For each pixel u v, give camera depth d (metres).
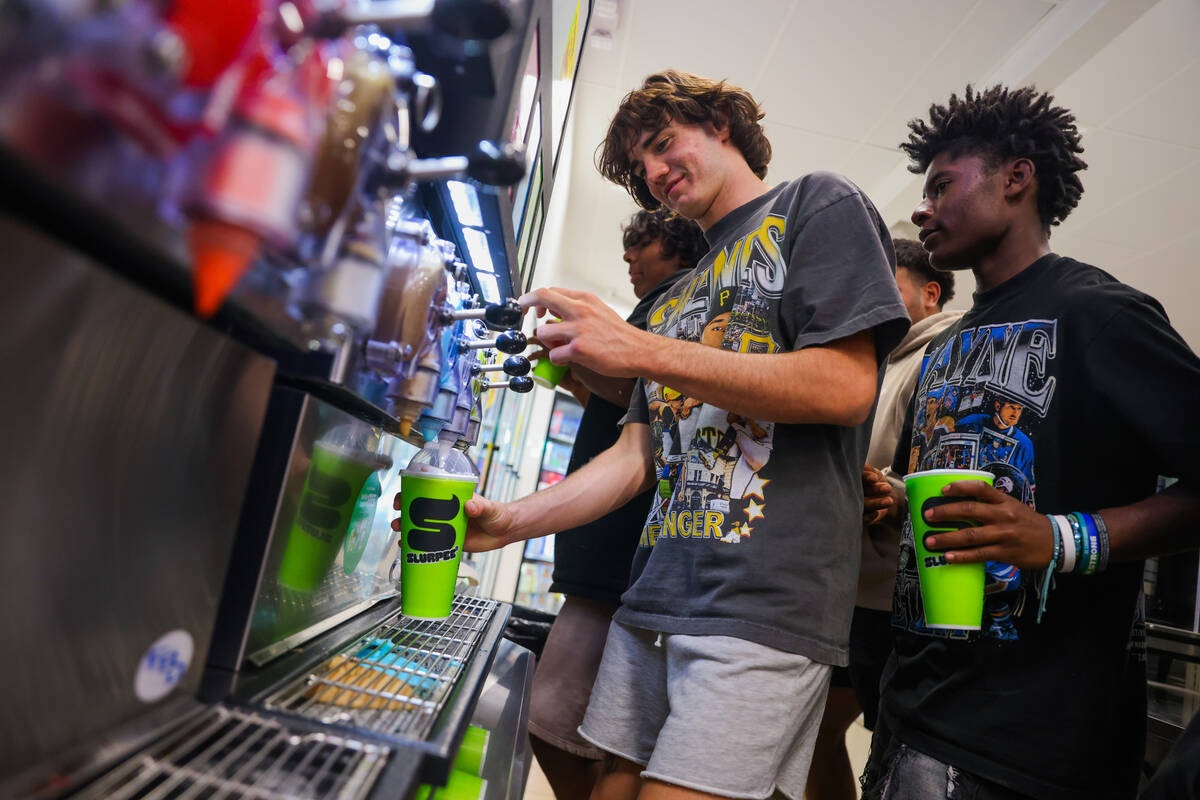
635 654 1.10
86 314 0.34
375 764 0.44
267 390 0.51
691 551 0.99
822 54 3.58
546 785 2.43
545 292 0.86
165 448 0.43
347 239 0.47
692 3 3.39
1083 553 0.88
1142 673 0.96
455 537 0.84
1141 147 3.76
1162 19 3.00
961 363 1.16
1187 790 0.75
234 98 0.30
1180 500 0.88
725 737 0.85
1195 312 5.43
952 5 3.15
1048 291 1.08
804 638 0.90
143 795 0.37
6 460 0.32
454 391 0.99
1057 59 3.13
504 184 0.49
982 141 1.18
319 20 0.34
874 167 4.50
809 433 0.98
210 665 0.55
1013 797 0.91
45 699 0.36
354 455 0.71
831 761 1.72
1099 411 0.98
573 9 1.33
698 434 1.04
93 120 0.27
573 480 1.18
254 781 0.40
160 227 0.32
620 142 1.32
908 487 0.96
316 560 0.68
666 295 1.38
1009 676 0.95
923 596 0.94
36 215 0.34
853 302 0.93
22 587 0.34
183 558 0.46
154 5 0.27
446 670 0.68
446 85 0.68
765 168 1.26
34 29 0.24
